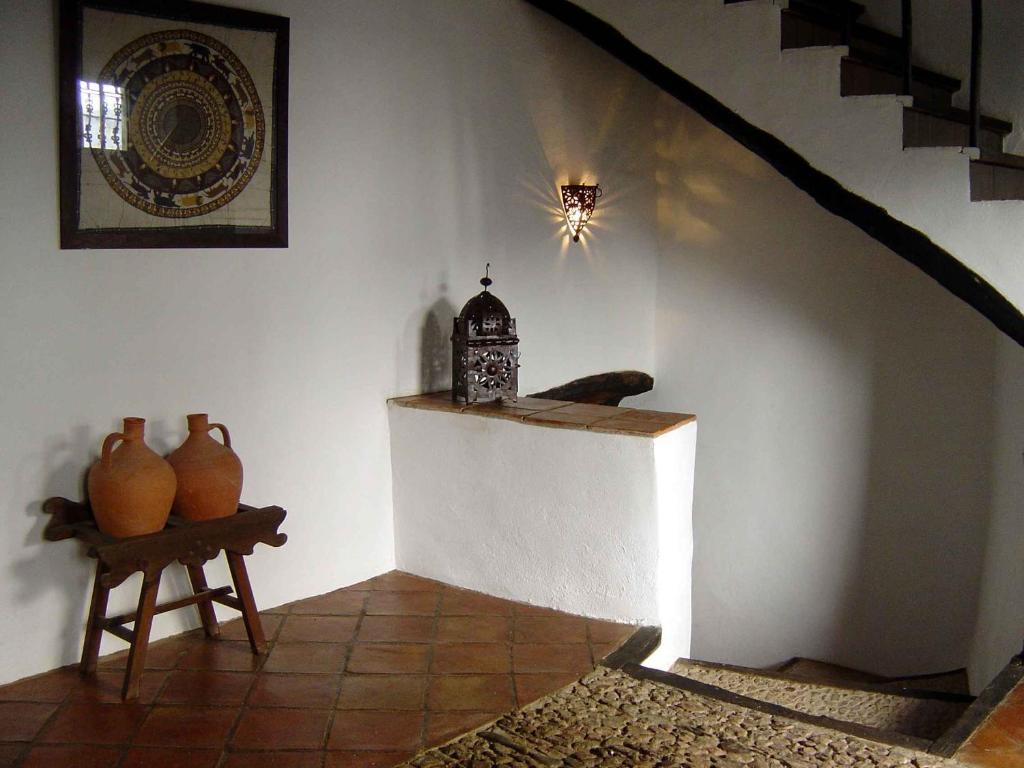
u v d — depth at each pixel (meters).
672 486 3.70
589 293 5.38
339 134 3.96
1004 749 2.82
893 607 5.17
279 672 3.30
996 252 3.62
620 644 3.56
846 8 4.15
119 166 3.28
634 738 2.87
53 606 3.25
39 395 3.16
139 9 3.25
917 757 2.76
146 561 3.07
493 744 2.83
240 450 3.74
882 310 5.08
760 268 5.52
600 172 5.37
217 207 3.56
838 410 5.29
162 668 3.32
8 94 3.01
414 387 4.39
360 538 4.23
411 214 4.29
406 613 3.87
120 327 3.35
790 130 4.02
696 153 5.70
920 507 5.04
